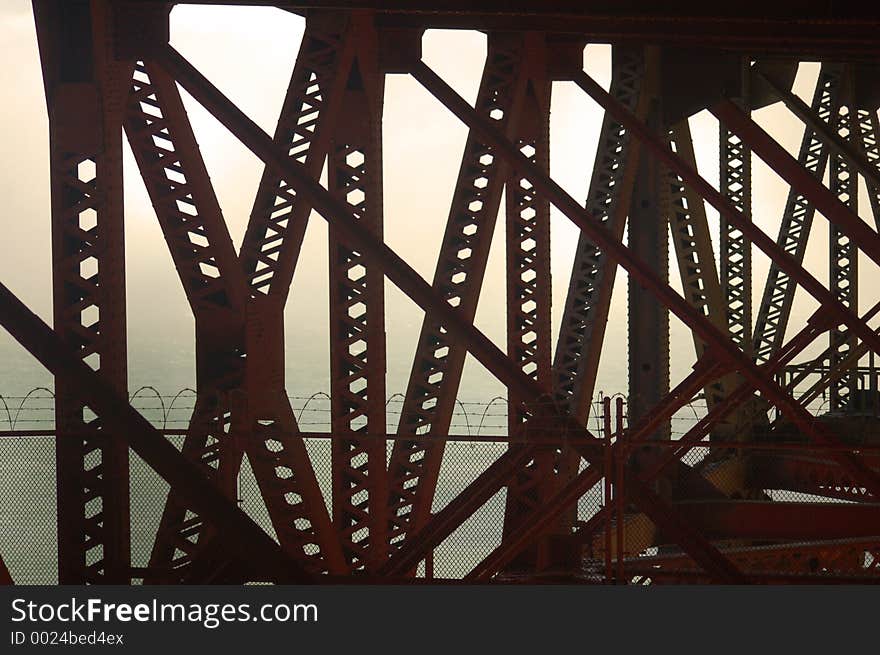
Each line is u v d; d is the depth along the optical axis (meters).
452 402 15.84
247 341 13.05
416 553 11.41
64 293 11.84
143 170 12.66
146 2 12.35
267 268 13.67
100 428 11.56
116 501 11.57
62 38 11.92
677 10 14.27
